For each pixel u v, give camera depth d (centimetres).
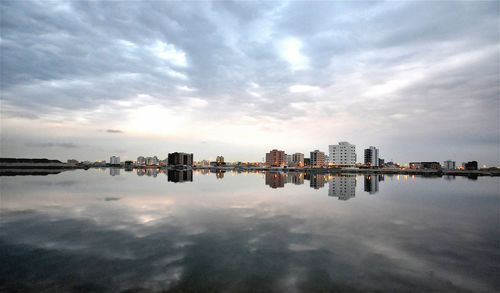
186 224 1705
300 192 3631
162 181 5566
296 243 1322
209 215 1992
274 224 1717
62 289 827
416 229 1623
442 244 1323
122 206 2358
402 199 2988
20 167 13512
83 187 3994
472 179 7931
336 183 5481
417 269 1012
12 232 1495
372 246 1284
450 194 3559
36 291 812
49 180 5288
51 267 999
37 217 1894
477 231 1589
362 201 2794
